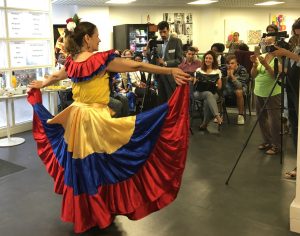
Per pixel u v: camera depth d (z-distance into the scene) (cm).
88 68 231
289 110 336
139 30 882
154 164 244
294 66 325
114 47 927
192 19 1052
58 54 622
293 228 244
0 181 354
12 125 549
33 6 561
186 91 234
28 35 556
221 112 591
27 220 271
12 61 536
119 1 831
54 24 800
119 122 236
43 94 601
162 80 483
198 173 362
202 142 480
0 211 287
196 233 245
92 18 884
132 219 246
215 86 554
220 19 1077
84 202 239
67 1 779
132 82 610
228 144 468
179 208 283
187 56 612
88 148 235
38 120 274
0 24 520
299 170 240
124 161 239
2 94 492
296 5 1059
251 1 927
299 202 242
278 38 351
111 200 242
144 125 240
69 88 559
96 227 256
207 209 281
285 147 438
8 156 438
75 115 239
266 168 372
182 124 235
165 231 249
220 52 737
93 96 236
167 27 490
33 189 332
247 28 1120
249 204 288
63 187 256
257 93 412
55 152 263
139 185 245
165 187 244
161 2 886
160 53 505
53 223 266
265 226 252
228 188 322
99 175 237
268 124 424
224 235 241
